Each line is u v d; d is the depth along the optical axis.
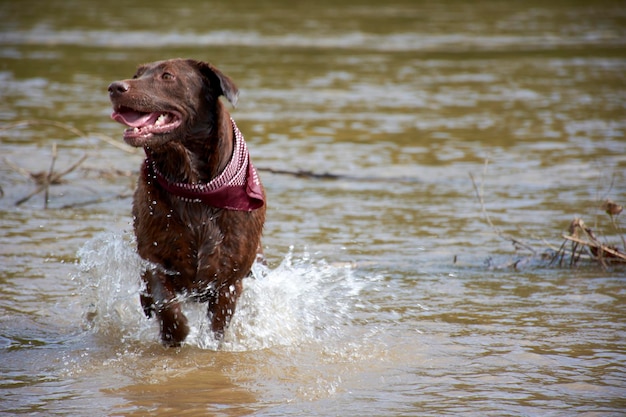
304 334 8.93
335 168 17.12
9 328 8.98
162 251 8.44
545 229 12.95
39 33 39.44
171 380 7.66
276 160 17.75
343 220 13.52
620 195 14.76
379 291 10.28
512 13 49.56
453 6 52.81
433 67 31.16
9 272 10.78
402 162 17.69
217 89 8.61
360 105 24.09
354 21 45.34
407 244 12.24
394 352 8.35
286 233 12.76
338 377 7.71
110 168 17.22
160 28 41.59
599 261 11.57
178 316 8.55
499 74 29.64
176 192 8.34
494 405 6.97
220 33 39.91
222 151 8.51
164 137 8.16
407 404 7.02
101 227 13.10
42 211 14.05
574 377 7.61
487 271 11.12
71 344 8.62
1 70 29.12
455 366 7.94
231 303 8.80
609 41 38.06
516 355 8.20
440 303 9.88
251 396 7.24
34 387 7.43
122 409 6.92
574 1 54.62
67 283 10.42
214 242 8.52
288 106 23.80
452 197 14.96
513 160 17.72
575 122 21.64
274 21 45.03
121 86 8.06
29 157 17.91
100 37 38.06
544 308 9.66
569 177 16.22
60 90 25.66
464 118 22.31
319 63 31.69
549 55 33.97
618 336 8.70
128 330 9.05
